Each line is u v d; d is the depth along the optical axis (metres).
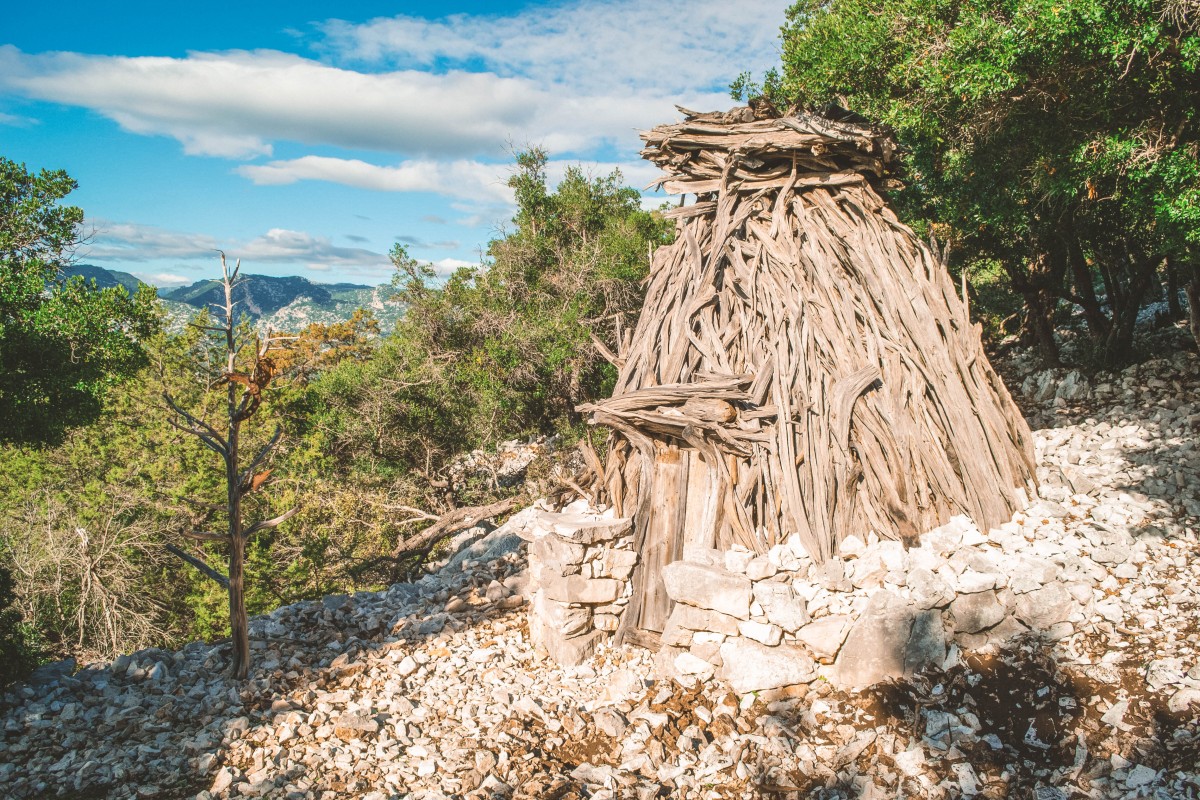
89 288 16.48
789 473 7.50
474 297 23.83
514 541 12.16
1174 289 16.47
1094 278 23.88
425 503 23.83
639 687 7.21
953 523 7.62
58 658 19.42
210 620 19.92
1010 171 12.13
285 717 7.11
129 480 23.16
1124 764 5.43
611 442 8.76
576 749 6.50
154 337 24.08
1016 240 14.42
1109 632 6.68
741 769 6.00
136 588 20.89
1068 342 17.06
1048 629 6.83
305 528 21.50
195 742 6.71
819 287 8.67
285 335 7.68
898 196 14.25
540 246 25.50
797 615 6.83
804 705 6.66
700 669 7.20
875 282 8.73
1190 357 12.94
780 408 7.74
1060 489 8.61
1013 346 18.55
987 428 8.37
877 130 9.24
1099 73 9.52
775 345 8.17
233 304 7.53
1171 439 10.06
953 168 13.41
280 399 23.75
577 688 7.41
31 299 15.80
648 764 6.19
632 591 7.96
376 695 7.55
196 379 24.58
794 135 8.94
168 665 8.33
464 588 10.28
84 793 6.09
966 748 5.88
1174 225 9.36
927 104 12.84
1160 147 9.25
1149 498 8.53
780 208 9.13
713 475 7.84
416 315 23.84
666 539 7.87
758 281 8.70
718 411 7.68
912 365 8.18
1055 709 6.07
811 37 15.45
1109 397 12.98
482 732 6.80
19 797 6.04
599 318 21.27
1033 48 9.37
